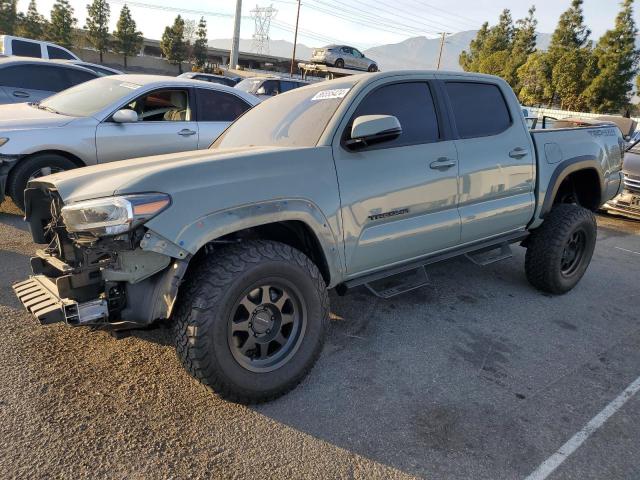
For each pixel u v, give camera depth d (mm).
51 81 8898
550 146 4582
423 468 2457
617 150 5332
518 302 4602
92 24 54094
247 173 2779
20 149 5711
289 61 77125
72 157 6117
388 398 3006
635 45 40656
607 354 3691
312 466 2434
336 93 3475
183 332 2596
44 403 2756
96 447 2457
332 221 3062
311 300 2943
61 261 2801
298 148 3053
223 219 2627
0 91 8328
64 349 3324
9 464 2311
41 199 3068
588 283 5254
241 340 2787
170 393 2928
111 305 2635
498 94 4297
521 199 4324
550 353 3666
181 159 2984
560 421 2861
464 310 4359
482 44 71938
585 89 42312
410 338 3789
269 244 2820
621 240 7375
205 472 2352
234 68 35594
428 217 3641
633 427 2836
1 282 4219
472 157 3873
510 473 2445
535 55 47656
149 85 6648
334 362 3391
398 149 3441
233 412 2797
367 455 2525
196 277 2645
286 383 2879
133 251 2502
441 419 2832
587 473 2467
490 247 4238
